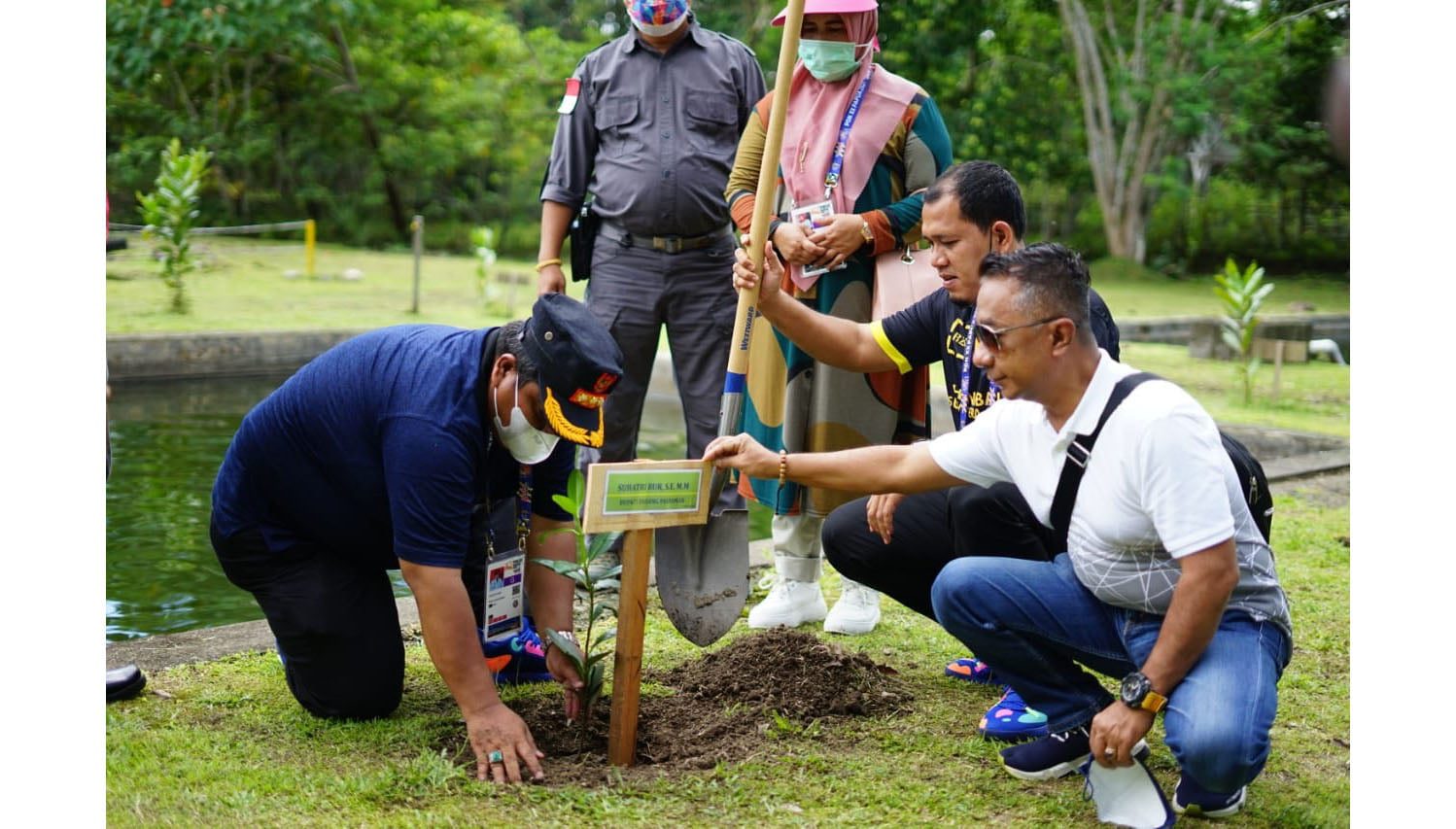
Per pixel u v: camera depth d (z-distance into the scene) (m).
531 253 23.91
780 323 3.34
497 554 3.05
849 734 3.06
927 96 3.88
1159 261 23.69
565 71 25.25
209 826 2.49
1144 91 20.50
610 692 3.28
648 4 4.24
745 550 3.49
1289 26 20.36
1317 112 21.59
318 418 2.91
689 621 3.45
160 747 2.89
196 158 11.42
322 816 2.54
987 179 3.01
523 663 3.42
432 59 24.16
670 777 2.79
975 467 2.76
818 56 3.80
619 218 4.38
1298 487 6.06
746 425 4.00
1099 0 21.61
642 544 2.78
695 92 4.36
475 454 2.82
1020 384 2.50
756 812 2.62
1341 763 2.99
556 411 2.71
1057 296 2.44
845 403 3.84
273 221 23.44
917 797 2.71
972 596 2.70
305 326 10.76
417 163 23.58
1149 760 2.96
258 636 3.77
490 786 2.69
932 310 3.36
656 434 8.34
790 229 3.75
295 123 23.61
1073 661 2.79
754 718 3.11
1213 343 11.43
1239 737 2.38
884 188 3.86
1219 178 25.77
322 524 3.01
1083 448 2.51
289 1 19.48
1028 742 3.01
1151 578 2.54
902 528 3.30
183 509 5.92
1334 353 11.88
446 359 2.84
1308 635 3.89
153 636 4.22
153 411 8.38
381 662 3.06
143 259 14.97
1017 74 21.73
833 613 3.92
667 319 4.47
